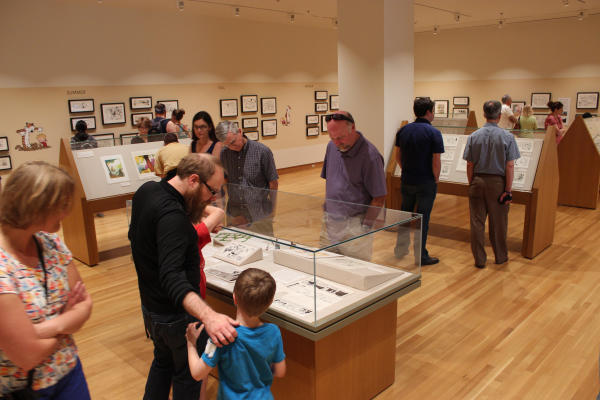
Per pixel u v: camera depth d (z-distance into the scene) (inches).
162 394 89.1
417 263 104.7
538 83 469.7
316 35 458.6
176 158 168.2
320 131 481.7
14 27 277.9
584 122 277.6
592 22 426.6
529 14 410.6
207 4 321.7
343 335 93.4
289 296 89.5
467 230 244.8
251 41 403.9
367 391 103.7
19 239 55.9
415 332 139.3
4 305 51.9
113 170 216.4
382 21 228.1
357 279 92.3
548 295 163.5
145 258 79.4
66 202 55.6
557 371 117.4
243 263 106.4
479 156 183.0
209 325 69.5
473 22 460.4
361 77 242.8
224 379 75.4
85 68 310.5
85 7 305.4
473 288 170.9
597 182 277.0
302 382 91.3
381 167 126.3
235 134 144.3
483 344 131.5
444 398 107.0
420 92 559.8
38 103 293.0
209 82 380.2
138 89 338.3
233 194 128.1
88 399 65.7
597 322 142.9
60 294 60.6
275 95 431.8
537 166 198.7
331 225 106.2
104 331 146.4
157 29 342.6
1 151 281.9
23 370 57.4
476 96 515.8
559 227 245.8
